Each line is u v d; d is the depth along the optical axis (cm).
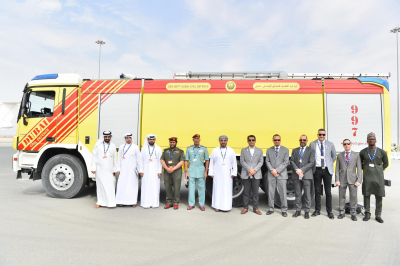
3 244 369
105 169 580
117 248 360
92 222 475
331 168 530
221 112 624
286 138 611
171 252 350
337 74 642
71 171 645
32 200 628
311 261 328
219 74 663
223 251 356
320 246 377
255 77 661
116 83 652
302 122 611
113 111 647
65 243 375
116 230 434
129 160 594
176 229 444
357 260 332
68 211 541
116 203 591
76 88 657
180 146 625
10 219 480
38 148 655
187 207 601
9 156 1845
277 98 619
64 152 687
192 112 629
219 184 567
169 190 598
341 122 605
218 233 428
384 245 382
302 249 366
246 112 620
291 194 604
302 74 654
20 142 662
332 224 486
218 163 569
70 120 652
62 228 439
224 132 620
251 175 554
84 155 643
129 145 600
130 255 338
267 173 611
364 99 609
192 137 591
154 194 589
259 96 621
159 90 641
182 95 635
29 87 668
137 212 549
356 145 600
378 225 480
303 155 529
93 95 654
